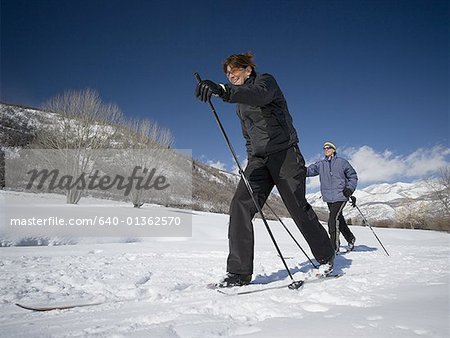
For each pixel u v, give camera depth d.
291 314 1.25
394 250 5.59
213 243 7.59
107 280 2.70
